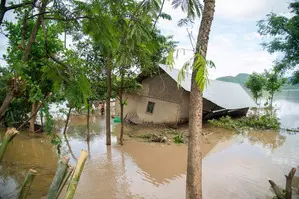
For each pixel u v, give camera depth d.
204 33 2.92
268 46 9.92
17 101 10.67
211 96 14.45
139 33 2.45
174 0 2.52
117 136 11.93
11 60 2.50
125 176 6.67
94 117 18.53
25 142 10.05
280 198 4.31
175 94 14.21
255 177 6.63
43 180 5.95
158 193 5.66
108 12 2.68
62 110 12.11
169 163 7.90
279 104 29.94
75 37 3.26
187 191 3.22
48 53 2.82
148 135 11.66
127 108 17.36
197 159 3.17
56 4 2.53
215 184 6.10
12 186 5.62
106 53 3.03
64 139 10.95
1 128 11.78
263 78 23.08
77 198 5.29
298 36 8.55
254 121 14.52
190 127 3.21
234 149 9.63
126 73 9.66
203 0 3.02
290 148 9.82
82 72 2.84
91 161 7.91
